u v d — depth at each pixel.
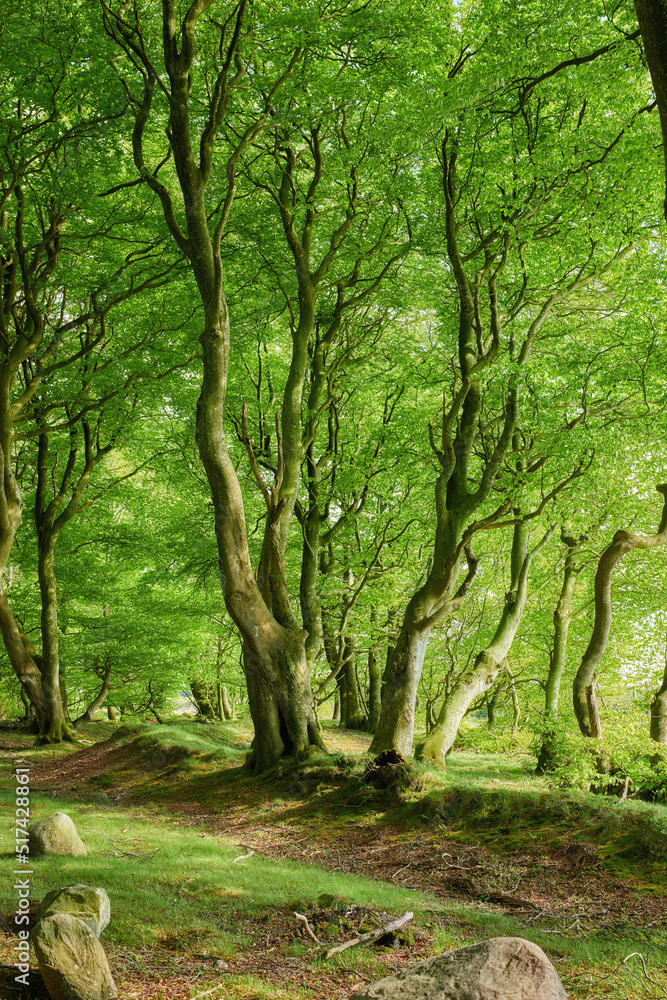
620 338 15.63
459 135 14.31
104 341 21.08
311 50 13.97
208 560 21.56
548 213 14.97
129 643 26.47
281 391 21.52
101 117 15.12
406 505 19.22
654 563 21.61
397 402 19.53
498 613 26.28
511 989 4.07
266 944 6.56
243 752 17.94
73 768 18.62
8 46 14.43
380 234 16.95
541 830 10.05
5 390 18.36
